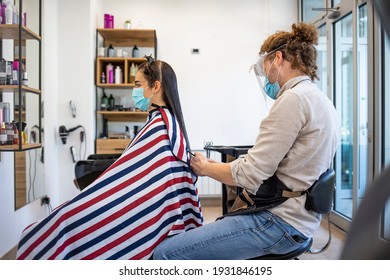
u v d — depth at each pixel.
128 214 1.24
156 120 1.33
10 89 1.94
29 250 1.25
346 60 3.10
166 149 1.28
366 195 0.30
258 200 1.12
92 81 3.61
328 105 1.08
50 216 1.26
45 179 3.17
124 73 3.82
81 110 3.53
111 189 1.27
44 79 3.15
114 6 4.09
